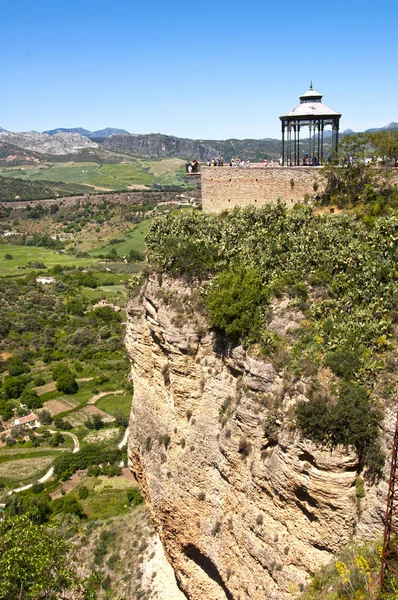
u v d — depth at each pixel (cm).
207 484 2711
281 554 2155
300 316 2294
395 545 1748
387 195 2880
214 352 2678
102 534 4091
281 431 2108
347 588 1803
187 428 2842
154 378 3259
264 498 2247
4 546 2480
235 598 2477
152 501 3200
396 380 1931
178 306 2797
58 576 2548
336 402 1944
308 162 3625
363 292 2256
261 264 2588
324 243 2561
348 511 1930
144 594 3419
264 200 3384
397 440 1670
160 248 3077
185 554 3008
